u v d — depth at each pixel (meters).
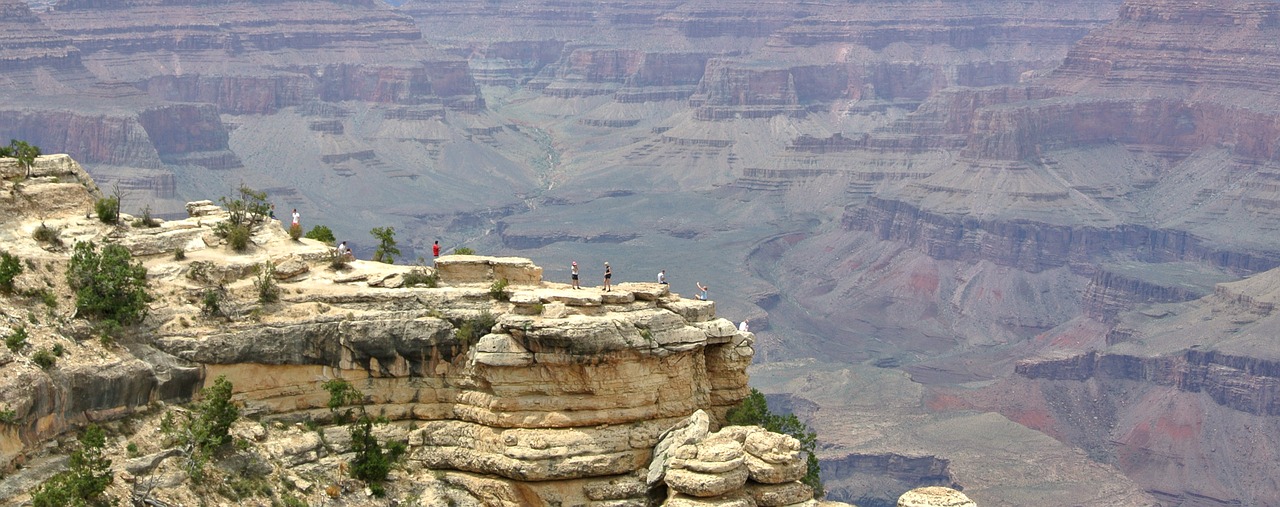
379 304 100.56
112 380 92.06
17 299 94.25
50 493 84.75
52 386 89.31
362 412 99.69
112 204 104.69
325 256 104.19
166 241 102.88
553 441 97.81
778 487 98.06
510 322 98.00
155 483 90.50
